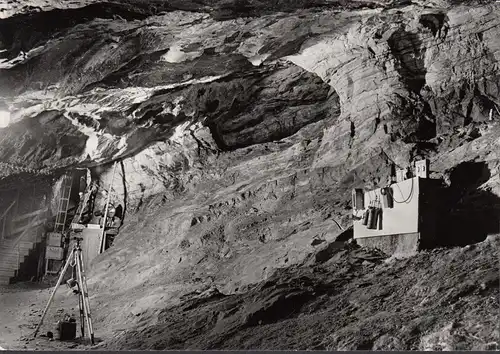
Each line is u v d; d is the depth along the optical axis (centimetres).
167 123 1888
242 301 879
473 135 1197
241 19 1199
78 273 1050
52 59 1195
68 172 2211
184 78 1559
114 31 1138
